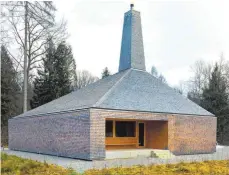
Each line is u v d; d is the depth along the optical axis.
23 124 23.97
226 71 46.72
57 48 38.94
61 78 38.56
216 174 10.58
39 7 31.05
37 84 38.00
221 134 39.09
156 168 11.34
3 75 35.38
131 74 22.69
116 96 18.86
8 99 35.88
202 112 22.58
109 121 20.23
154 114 19.31
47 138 20.30
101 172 10.52
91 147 16.00
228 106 39.50
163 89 22.95
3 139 34.06
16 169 10.91
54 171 10.84
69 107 19.09
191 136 21.28
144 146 21.59
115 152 17.75
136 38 24.44
